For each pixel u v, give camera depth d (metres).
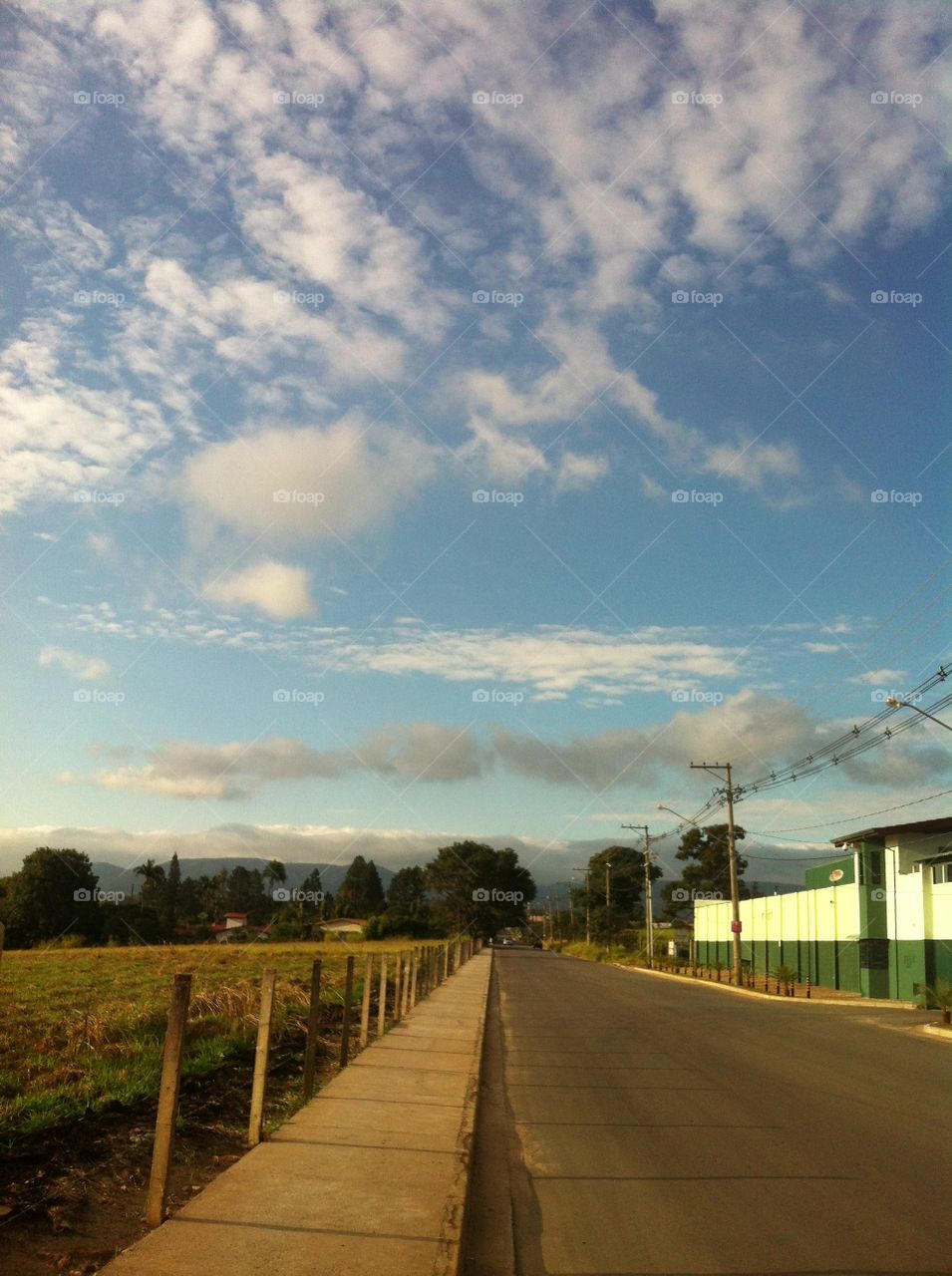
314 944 66.94
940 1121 11.30
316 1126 9.97
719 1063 16.70
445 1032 19.56
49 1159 7.88
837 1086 14.10
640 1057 17.48
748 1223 7.32
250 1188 7.50
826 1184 8.45
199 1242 6.17
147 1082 10.91
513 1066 16.20
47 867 66.25
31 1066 12.03
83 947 55.91
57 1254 5.89
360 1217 6.85
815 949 47.59
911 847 37.47
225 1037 14.89
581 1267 6.45
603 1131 10.73
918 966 36.31
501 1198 8.05
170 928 75.25
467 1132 9.94
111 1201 7.08
